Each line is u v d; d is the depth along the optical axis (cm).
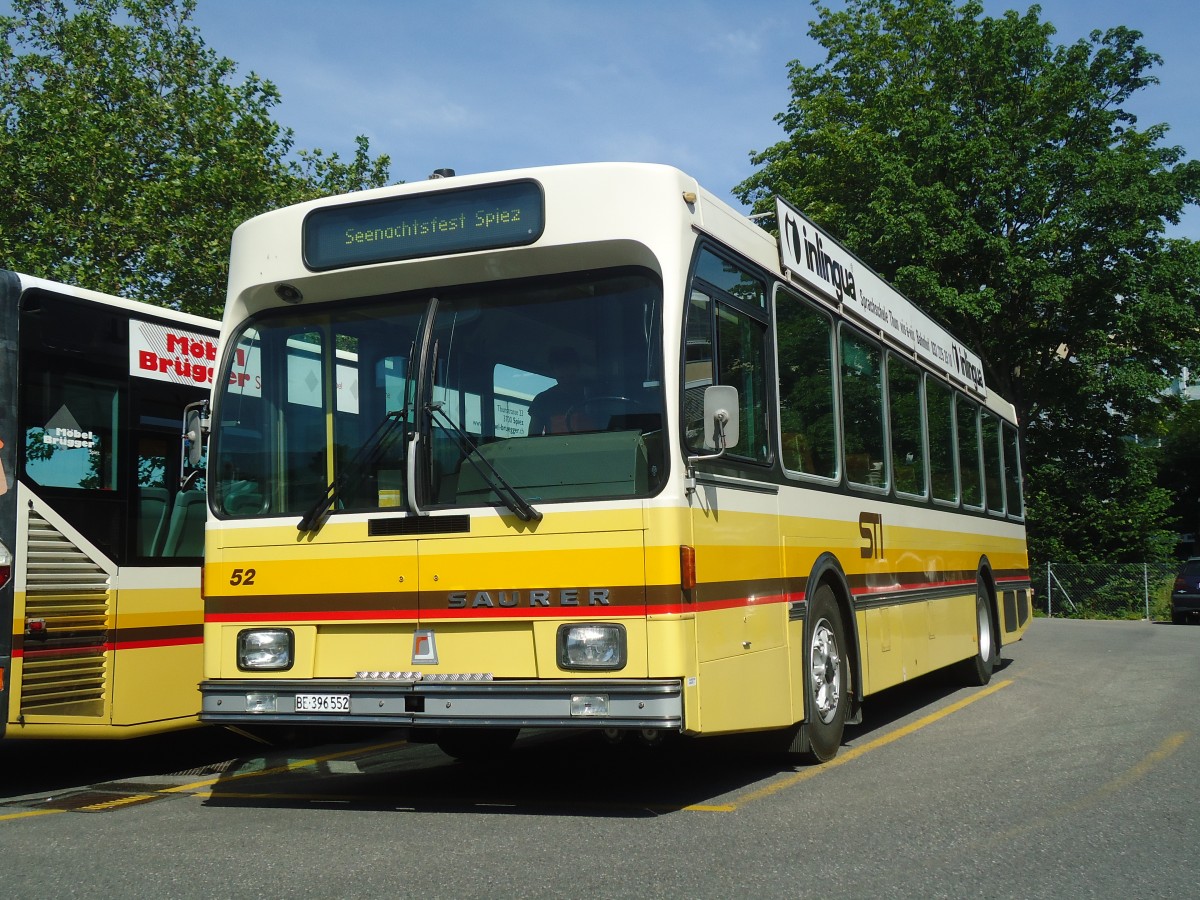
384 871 530
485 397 664
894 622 995
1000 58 3391
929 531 1139
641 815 655
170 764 962
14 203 2464
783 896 487
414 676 646
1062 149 3238
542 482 639
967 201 3272
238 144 2548
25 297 837
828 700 830
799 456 805
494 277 682
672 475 619
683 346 640
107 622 869
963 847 573
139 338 930
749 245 752
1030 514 3478
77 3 2883
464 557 642
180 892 503
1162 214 3219
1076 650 1841
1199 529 5159
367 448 680
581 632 616
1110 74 3381
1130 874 525
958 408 1324
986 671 1348
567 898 482
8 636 793
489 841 590
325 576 672
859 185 3466
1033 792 710
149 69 2861
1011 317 3366
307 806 713
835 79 3784
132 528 898
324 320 714
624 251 655
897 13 3756
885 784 742
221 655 692
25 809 751
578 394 647
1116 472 3538
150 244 2411
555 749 942
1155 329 3259
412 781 802
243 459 710
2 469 804
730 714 659
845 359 925
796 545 782
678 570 611
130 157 2561
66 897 501
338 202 709
